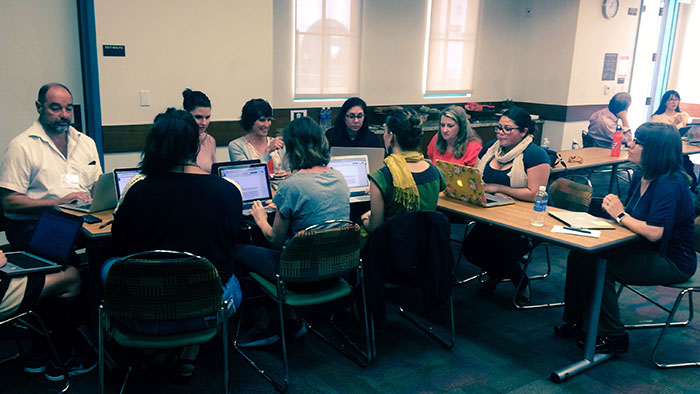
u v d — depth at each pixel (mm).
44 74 4145
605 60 7512
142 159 2090
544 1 7254
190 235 2053
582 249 2379
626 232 2605
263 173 3053
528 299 3418
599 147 5887
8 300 2150
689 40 8805
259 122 3436
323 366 2623
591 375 2602
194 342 2020
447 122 3652
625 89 7992
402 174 2645
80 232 2453
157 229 2031
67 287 2410
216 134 4832
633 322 3150
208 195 2078
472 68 7145
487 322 3123
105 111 4293
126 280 1897
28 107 4137
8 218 2830
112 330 2090
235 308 2252
